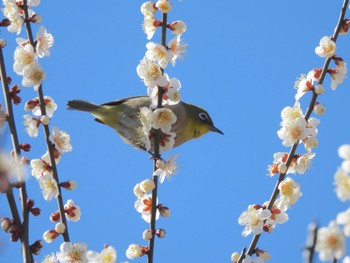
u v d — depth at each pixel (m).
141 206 10.26
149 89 10.18
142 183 9.98
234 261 9.99
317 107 9.93
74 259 9.36
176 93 10.08
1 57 9.73
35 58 10.10
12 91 9.98
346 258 5.67
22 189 9.36
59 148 10.02
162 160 10.16
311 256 5.69
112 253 7.01
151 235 9.79
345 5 9.91
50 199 9.94
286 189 9.86
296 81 10.09
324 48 9.84
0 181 4.54
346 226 5.65
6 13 10.13
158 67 9.92
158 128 10.23
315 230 5.74
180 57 9.91
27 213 9.30
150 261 9.72
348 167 5.64
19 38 10.34
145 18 10.00
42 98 10.23
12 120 9.51
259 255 9.77
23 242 9.12
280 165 9.95
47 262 9.48
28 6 10.47
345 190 5.66
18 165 5.38
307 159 10.01
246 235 9.87
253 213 9.90
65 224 9.84
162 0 9.87
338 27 9.88
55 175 9.95
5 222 9.16
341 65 9.84
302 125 9.84
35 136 10.09
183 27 9.99
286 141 9.89
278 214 9.95
